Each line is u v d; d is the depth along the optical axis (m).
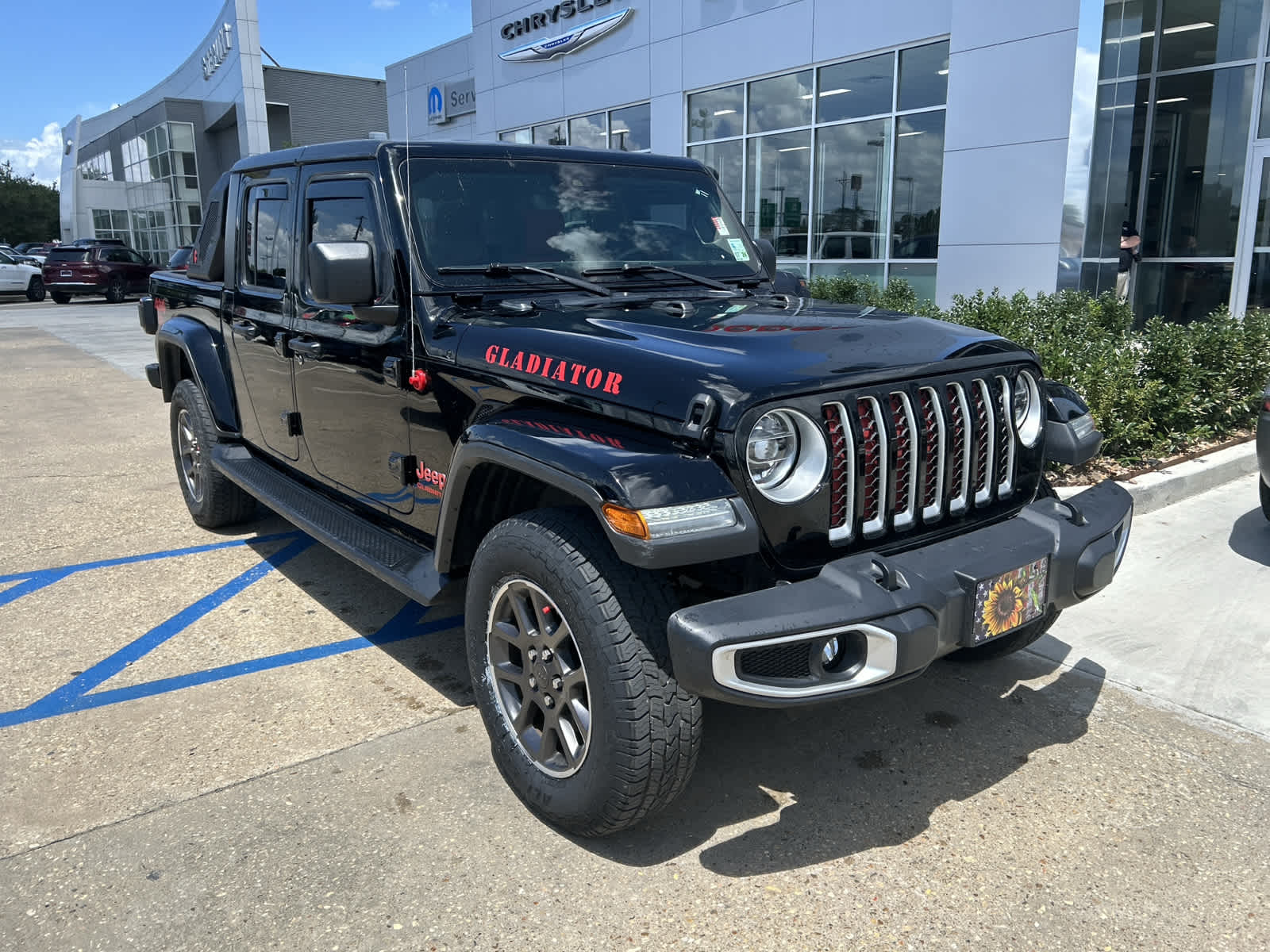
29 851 2.61
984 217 11.19
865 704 3.44
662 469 2.31
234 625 4.17
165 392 5.71
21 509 6.00
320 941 2.28
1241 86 10.40
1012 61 10.57
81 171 58.59
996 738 3.20
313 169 3.85
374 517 3.76
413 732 3.25
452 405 3.11
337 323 3.70
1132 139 11.19
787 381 2.40
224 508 5.30
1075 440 3.13
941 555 2.58
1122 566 4.70
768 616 2.23
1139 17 10.65
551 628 2.60
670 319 2.97
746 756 3.11
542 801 2.67
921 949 2.25
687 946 2.27
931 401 2.69
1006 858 2.58
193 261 5.38
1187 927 2.31
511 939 2.29
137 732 3.25
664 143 15.59
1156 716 3.33
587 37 16.45
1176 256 11.32
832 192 13.23
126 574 4.82
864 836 2.68
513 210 3.54
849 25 12.42
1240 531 5.20
